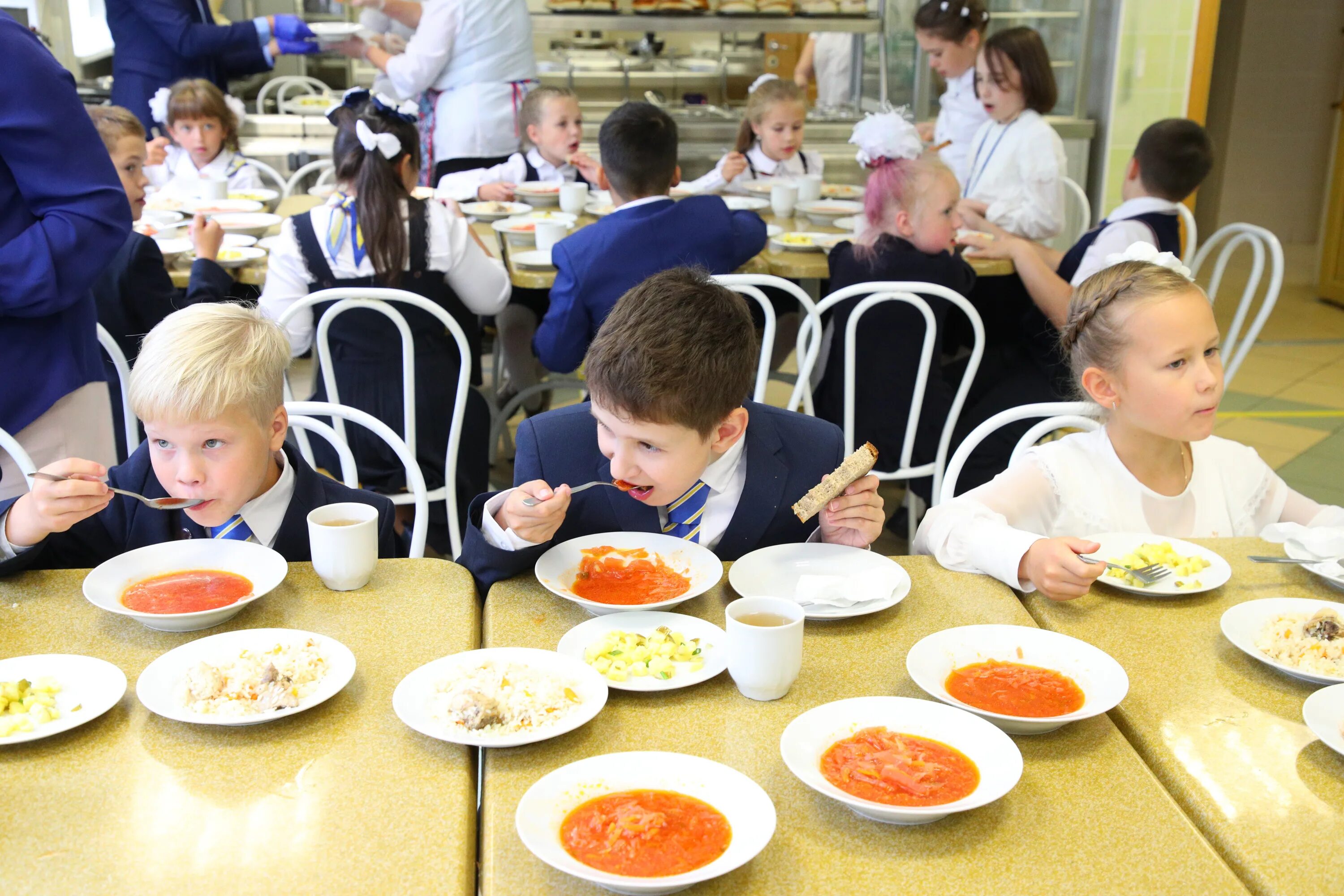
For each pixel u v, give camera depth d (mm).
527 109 3963
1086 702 1044
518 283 2848
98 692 1015
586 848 817
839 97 5176
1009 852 844
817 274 2898
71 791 893
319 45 4375
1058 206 3586
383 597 1251
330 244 2430
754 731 1000
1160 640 1188
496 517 1332
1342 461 3811
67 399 1769
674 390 1174
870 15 4527
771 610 1088
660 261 2652
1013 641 1134
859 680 1095
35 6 4598
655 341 1175
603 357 1194
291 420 1698
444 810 879
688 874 770
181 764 931
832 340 2771
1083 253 3014
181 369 1245
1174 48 4977
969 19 4051
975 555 1344
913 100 5055
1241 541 1453
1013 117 3631
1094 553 1312
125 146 2893
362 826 858
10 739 933
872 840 854
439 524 2504
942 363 3500
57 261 1606
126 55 4348
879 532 1403
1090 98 5152
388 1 4234
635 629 1163
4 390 1673
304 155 4609
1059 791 918
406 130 2525
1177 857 841
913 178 2609
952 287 2693
